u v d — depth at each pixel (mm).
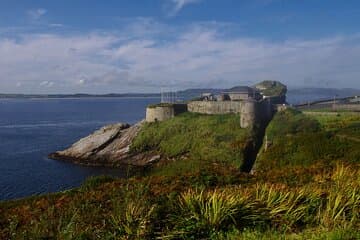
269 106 98250
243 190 13297
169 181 17641
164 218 11375
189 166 66875
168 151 84000
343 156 37094
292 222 11258
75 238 10047
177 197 12750
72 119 177500
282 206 11641
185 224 10906
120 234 10586
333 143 40281
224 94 130000
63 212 12328
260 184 14516
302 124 79312
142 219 10758
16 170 71562
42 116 196375
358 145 38938
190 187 15523
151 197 12680
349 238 9758
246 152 75812
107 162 81750
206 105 101500
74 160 82188
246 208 11469
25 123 157000
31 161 80000
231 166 71875
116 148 86000
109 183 18781
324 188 13703
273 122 88000
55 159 82750
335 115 83750
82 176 69125
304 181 16594
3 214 15766
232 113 97562
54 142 103688
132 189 13328
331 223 11055
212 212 11031
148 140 87938
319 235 10039
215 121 92562
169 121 95750
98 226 10992
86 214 11984
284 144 44750
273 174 19062
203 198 11859
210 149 78812
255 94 145500
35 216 13664
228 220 11062
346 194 12484
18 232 10602
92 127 141250
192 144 83625
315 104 126125
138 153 84500
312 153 39625
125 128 94312
